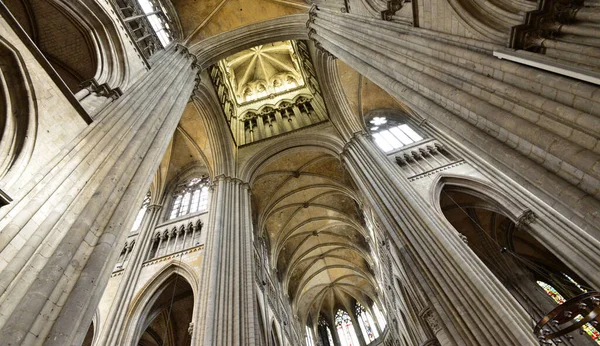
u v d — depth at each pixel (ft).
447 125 23.72
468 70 22.11
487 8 21.11
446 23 25.30
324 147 69.72
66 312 15.35
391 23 33.55
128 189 23.20
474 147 21.45
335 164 78.18
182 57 50.24
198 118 70.49
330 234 95.45
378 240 68.95
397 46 30.89
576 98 15.02
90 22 33.04
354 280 107.24
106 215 20.36
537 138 16.47
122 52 33.91
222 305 38.04
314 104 79.56
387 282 72.84
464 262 34.01
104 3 34.94
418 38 28.02
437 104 25.03
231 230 50.62
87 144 22.16
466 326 30.83
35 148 18.47
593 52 14.43
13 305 13.87
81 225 18.30
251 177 67.36
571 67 15.17
